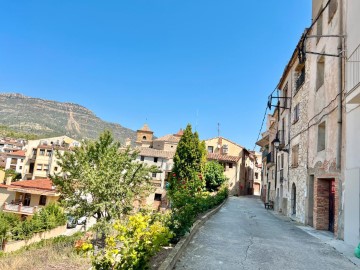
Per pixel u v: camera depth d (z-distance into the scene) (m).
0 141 104.12
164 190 48.12
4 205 38.53
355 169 9.45
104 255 5.24
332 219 12.86
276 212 23.80
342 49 10.99
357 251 8.03
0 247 22.62
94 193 17.50
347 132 10.26
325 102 13.09
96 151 18.67
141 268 4.87
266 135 35.19
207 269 6.06
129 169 18.72
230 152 56.44
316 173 13.84
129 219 5.25
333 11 12.30
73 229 32.31
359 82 8.66
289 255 7.80
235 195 51.19
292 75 20.64
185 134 32.62
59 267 7.75
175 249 6.84
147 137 71.38
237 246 8.41
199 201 13.76
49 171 66.12
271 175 29.94
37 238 26.22
